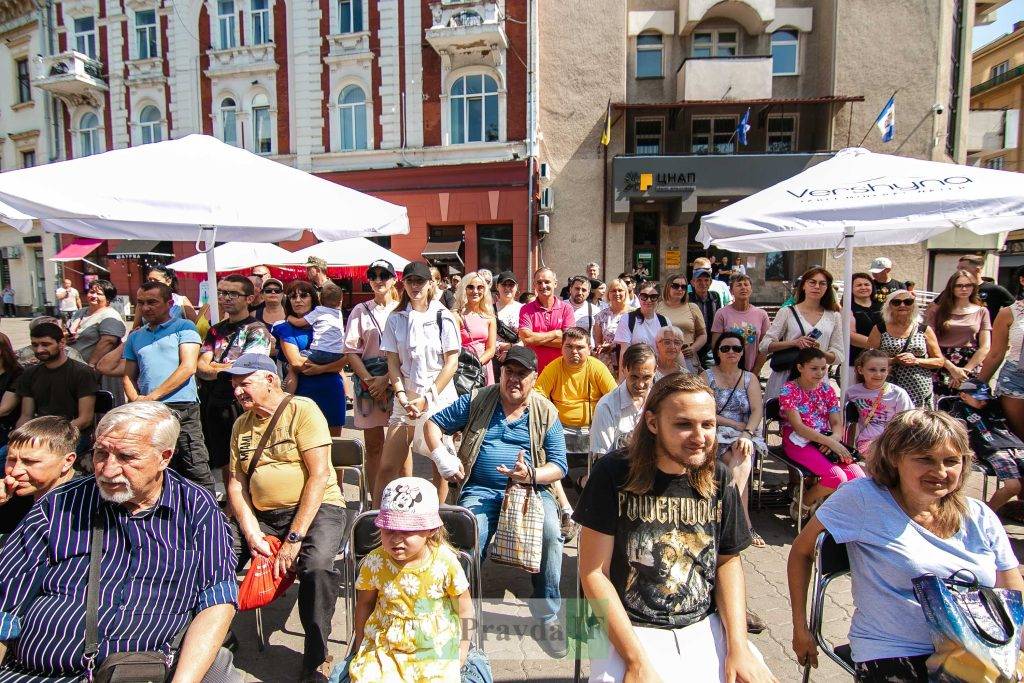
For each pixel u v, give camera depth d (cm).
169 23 1780
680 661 202
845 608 336
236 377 292
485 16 1539
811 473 408
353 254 1043
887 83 1603
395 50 1641
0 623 204
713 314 691
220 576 220
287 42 1708
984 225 516
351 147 1717
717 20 1714
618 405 389
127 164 341
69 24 1906
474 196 1620
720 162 1560
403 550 220
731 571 217
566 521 373
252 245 968
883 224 408
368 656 219
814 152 1569
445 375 425
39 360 389
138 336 403
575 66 1641
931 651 201
